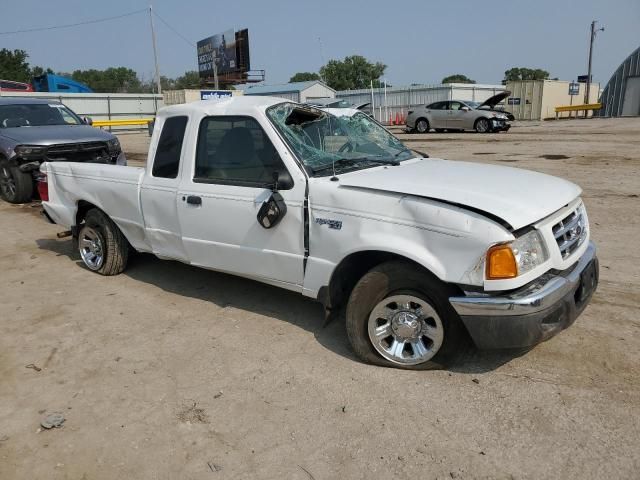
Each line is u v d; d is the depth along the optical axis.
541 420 3.19
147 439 3.22
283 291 5.36
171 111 4.83
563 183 4.02
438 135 22.97
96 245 6.03
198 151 4.59
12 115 10.75
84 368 4.05
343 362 3.96
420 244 3.44
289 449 3.07
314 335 4.41
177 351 4.25
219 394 3.63
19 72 79.94
